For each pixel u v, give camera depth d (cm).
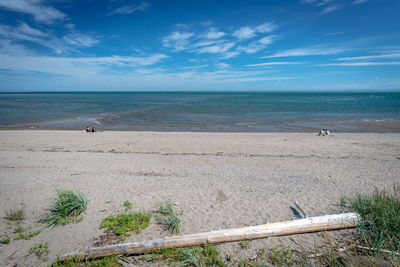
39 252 423
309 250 415
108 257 407
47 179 834
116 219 525
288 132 2252
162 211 559
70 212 556
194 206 602
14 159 1137
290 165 1049
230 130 2403
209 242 432
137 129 2470
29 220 533
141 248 412
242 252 419
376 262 352
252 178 852
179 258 404
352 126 2539
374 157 1205
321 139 1731
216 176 878
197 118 3341
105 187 745
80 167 1004
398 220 434
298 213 555
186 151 1367
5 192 704
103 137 1819
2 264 394
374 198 532
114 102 7338
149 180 825
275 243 440
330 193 684
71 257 398
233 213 561
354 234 456
